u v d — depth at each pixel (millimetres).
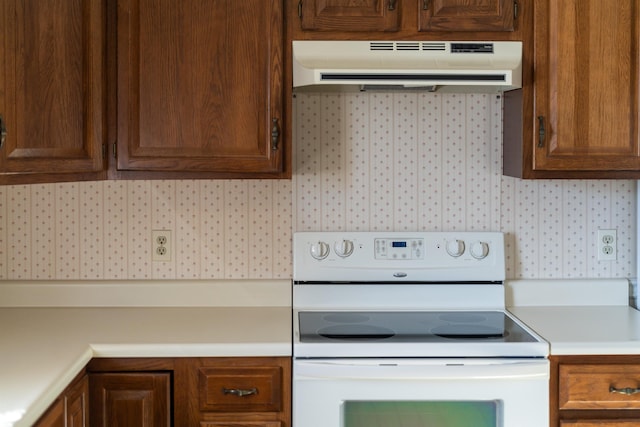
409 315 2303
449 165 2455
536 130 2152
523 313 2338
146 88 2107
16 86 1671
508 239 2475
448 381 1909
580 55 2141
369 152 2447
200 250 2443
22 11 1691
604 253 2469
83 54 1969
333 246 2387
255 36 2115
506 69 2105
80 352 1814
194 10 2105
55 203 2418
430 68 2098
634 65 2146
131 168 2113
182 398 1925
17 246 2420
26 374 1615
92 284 2404
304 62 2096
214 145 2121
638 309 2438
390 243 2391
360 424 1932
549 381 1951
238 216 2441
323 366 1895
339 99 2436
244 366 1926
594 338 1995
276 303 2422
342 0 2119
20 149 1693
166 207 2434
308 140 2439
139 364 1913
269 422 1937
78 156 1950
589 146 2154
